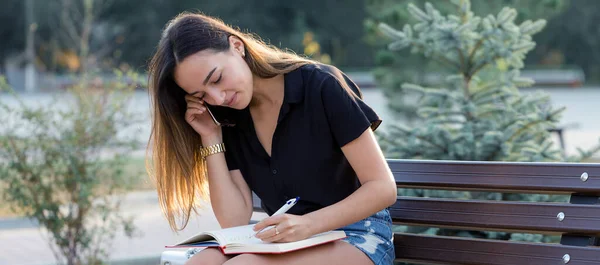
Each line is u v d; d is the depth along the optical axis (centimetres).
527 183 270
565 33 3788
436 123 489
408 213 298
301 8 4312
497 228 277
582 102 2311
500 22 484
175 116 289
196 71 258
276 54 277
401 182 301
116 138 608
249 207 299
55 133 575
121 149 646
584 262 255
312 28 4353
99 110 595
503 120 474
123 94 610
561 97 2523
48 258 637
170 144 293
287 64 272
